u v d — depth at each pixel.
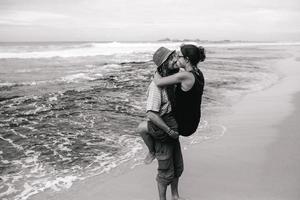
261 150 5.86
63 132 7.04
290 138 6.52
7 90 11.78
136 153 5.86
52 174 4.97
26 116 8.27
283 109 9.23
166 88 3.54
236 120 8.09
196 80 3.46
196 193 4.27
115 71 18.08
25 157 5.65
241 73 17.88
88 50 40.44
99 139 6.61
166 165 3.73
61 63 23.27
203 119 8.22
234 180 4.64
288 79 15.83
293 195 4.14
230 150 5.89
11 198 4.23
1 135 6.79
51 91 11.61
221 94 11.61
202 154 5.69
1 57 27.05
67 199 4.18
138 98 10.56
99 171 5.08
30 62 23.64
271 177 4.70
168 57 3.50
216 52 44.56
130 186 4.54
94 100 10.14
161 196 3.87
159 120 3.48
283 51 49.25
